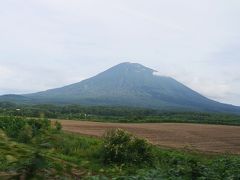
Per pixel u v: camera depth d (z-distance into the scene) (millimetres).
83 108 112625
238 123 80312
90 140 24625
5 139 19297
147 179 9391
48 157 14883
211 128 60688
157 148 25609
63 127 44406
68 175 13266
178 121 77250
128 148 18656
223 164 15102
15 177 8750
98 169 15938
